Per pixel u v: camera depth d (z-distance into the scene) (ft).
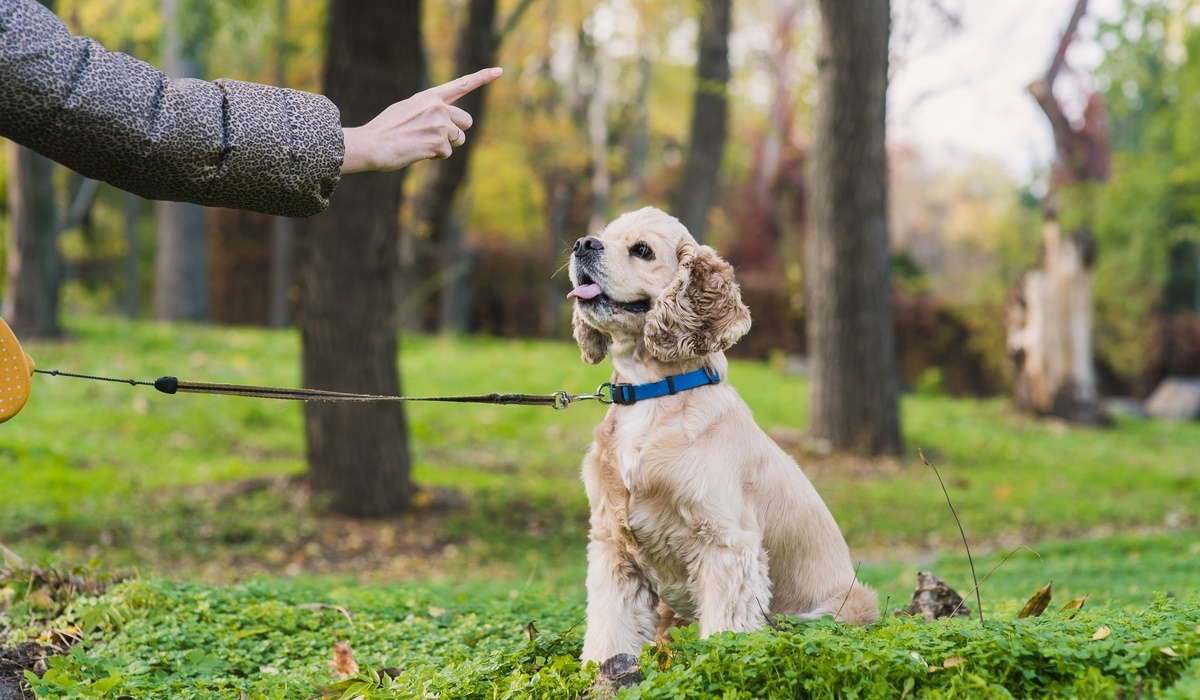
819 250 47.11
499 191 95.25
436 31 75.00
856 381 46.88
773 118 93.04
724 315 13.47
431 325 95.66
